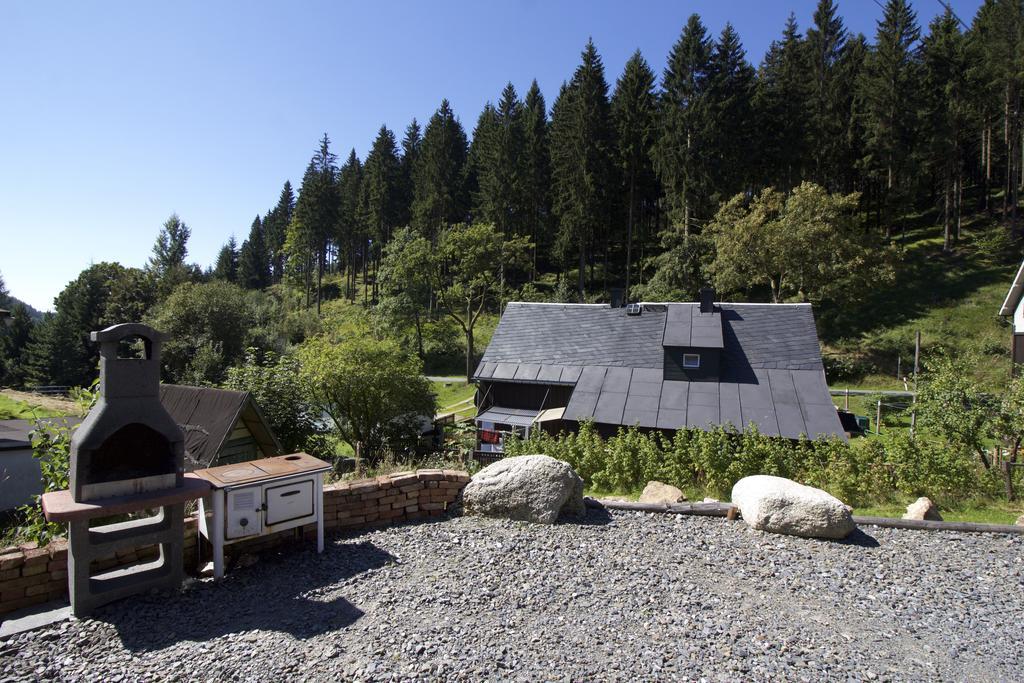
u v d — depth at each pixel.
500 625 4.74
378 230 65.25
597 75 47.47
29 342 54.47
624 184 48.81
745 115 42.28
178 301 43.72
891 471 10.93
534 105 59.12
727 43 43.28
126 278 52.91
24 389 46.78
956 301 34.62
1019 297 20.33
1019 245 37.47
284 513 5.89
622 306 24.66
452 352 46.38
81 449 4.70
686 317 21.41
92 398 7.29
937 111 39.22
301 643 4.37
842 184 47.81
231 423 13.11
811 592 5.59
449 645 4.39
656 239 54.56
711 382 19.19
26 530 6.22
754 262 33.12
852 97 46.22
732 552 6.56
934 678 4.13
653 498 8.93
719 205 41.00
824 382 18.20
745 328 21.39
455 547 6.45
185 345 40.59
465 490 7.66
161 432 5.16
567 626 4.76
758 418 16.84
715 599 5.37
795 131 43.88
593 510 7.95
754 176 44.19
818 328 37.28
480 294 46.66
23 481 13.25
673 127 41.81
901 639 4.72
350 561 6.00
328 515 6.80
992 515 9.12
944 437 12.22
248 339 44.06
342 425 24.50
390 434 23.75
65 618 4.68
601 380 20.39
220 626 4.63
